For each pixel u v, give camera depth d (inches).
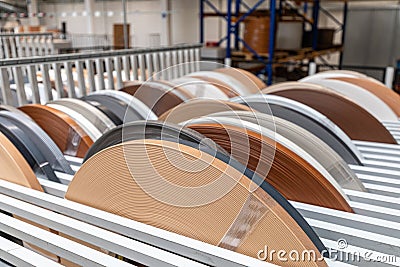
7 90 79.8
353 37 316.8
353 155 53.2
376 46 309.7
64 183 45.0
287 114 54.8
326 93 63.5
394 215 36.7
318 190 37.4
